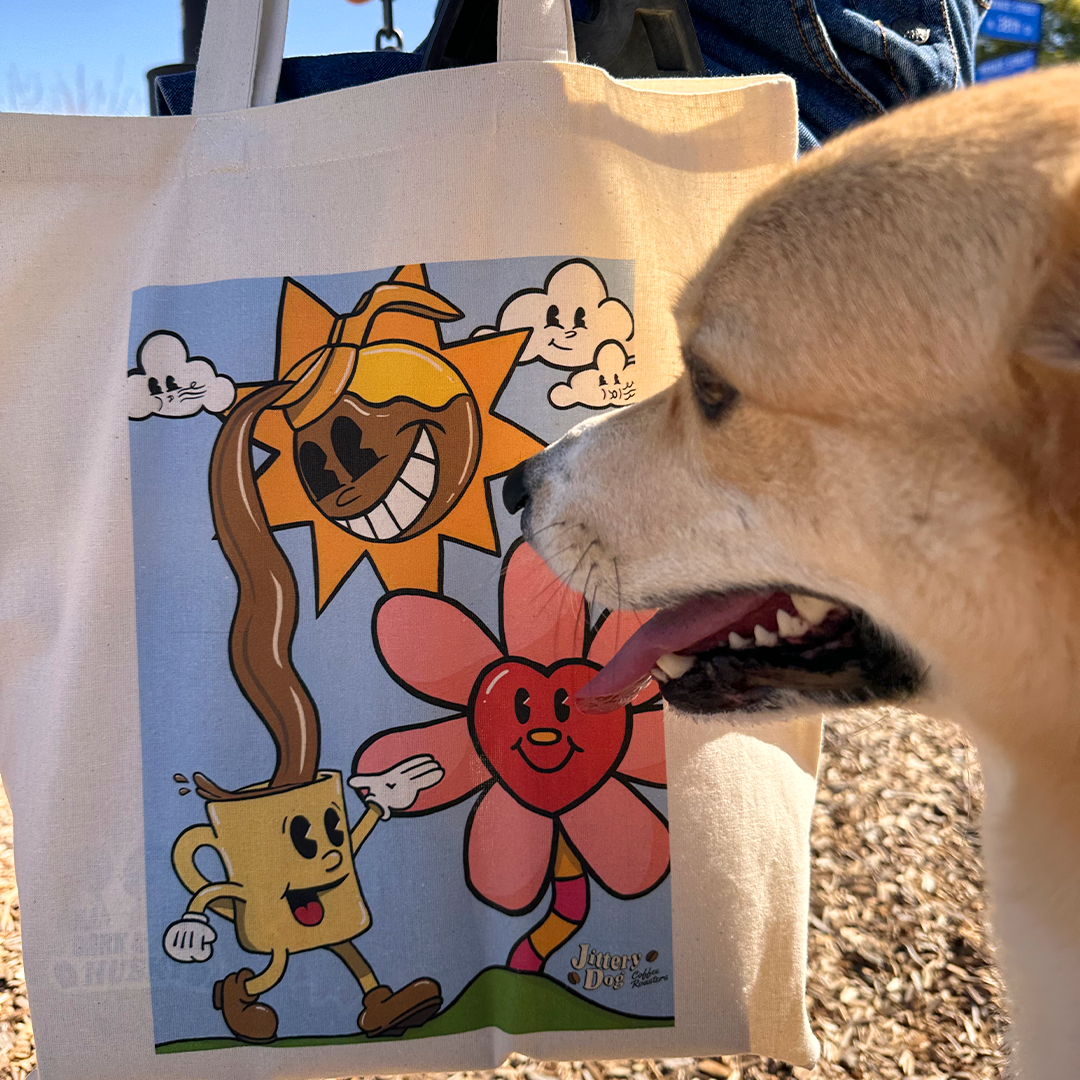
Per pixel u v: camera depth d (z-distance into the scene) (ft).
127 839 1.38
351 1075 1.43
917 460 1.10
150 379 1.38
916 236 1.07
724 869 1.44
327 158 1.38
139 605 1.39
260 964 1.40
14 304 1.38
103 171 1.37
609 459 1.35
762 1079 1.86
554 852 1.44
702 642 1.42
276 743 1.40
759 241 1.18
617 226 1.42
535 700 1.44
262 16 1.39
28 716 1.40
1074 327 0.97
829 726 3.01
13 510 1.39
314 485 1.40
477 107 1.37
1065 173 1.00
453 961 1.42
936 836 2.53
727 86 1.43
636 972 1.43
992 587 1.10
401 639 1.41
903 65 1.92
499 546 1.43
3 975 2.06
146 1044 1.39
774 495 1.20
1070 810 1.17
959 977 2.10
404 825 1.41
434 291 1.40
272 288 1.39
